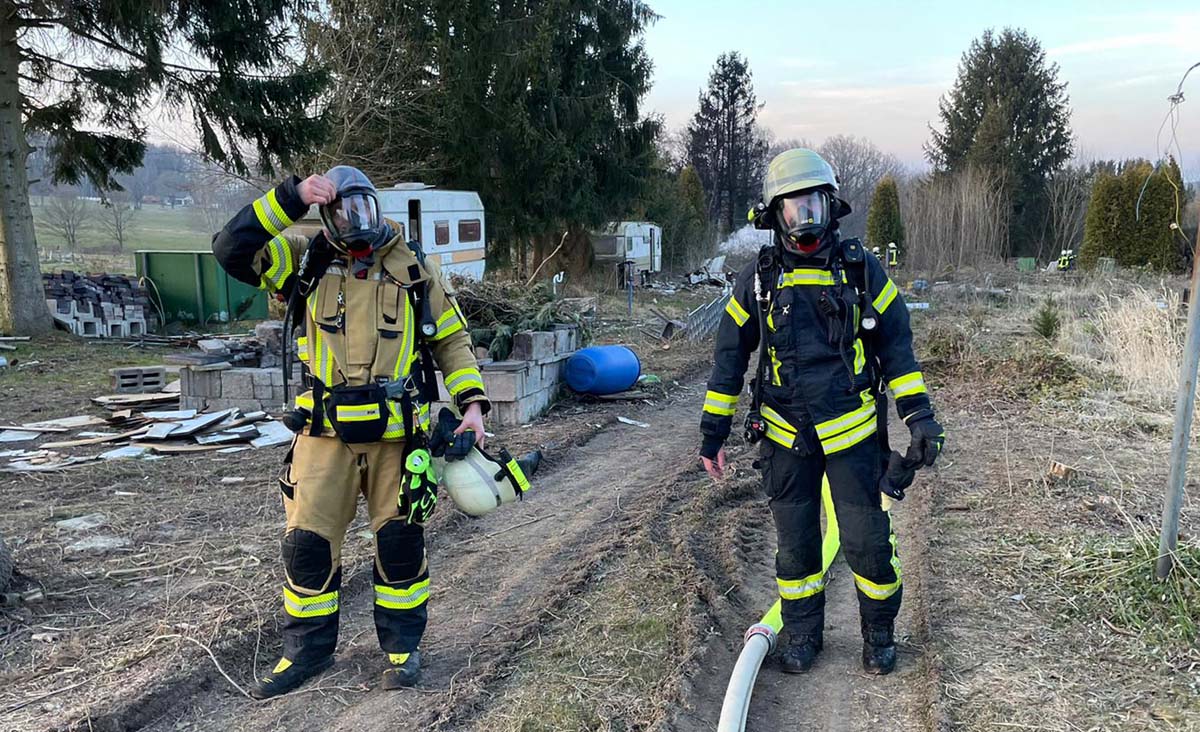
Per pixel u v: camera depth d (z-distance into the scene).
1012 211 39.62
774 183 3.26
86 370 11.87
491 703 3.38
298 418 3.30
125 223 45.06
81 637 3.87
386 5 21.42
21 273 14.43
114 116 14.84
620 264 28.23
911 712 3.35
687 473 6.71
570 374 9.48
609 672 3.60
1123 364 9.49
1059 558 4.63
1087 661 3.63
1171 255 24.88
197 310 17.89
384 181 22.47
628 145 26.42
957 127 44.41
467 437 3.47
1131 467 6.46
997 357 10.54
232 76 14.57
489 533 5.44
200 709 3.38
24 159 14.40
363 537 5.16
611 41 24.92
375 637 3.98
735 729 3.05
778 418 3.47
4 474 6.61
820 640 3.78
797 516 3.57
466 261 19.58
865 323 3.28
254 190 23.94
